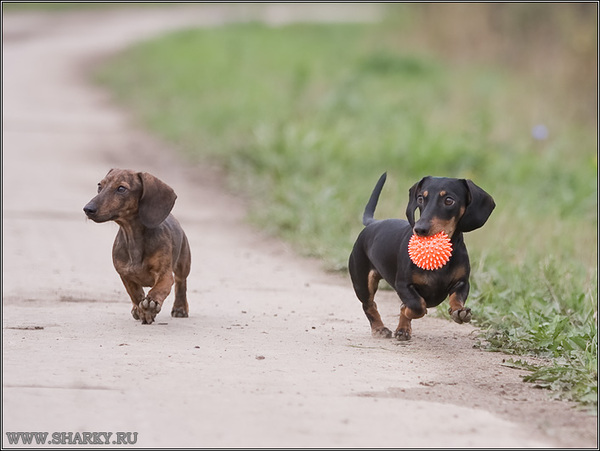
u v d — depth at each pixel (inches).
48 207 677.3
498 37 1451.8
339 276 524.7
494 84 1197.7
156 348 354.3
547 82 1177.4
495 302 448.5
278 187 728.3
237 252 575.5
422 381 322.3
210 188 789.2
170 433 263.7
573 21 1195.9
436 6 1578.5
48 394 294.5
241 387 305.7
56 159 881.5
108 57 1834.4
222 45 1790.1
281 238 619.2
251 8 2974.9
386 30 1776.6
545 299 452.8
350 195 683.4
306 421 275.0
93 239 592.4
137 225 390.0
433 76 1321.4
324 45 1815.9
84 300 447.5
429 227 353.4
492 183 763.4
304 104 1099.3
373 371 332.2
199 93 1290.6
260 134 874.1
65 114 1181.1
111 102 1318.9
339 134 872.3
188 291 473.1
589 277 487.2
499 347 375.6
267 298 461.7
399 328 386.0
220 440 258.8
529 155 863.1
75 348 351.3
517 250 535.2
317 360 344.5
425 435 267.1
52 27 2337.6
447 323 424.5
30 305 433.4
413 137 856.9
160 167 877.2
